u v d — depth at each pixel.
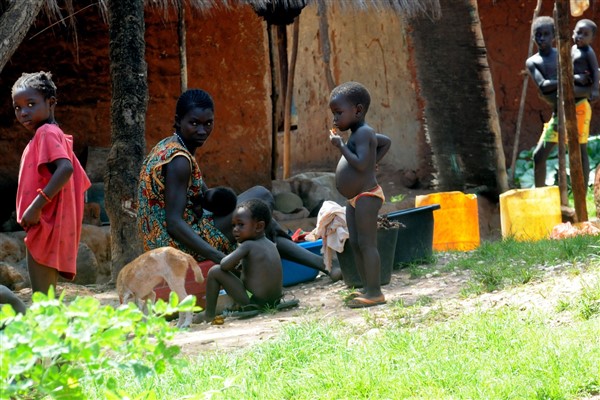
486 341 9.68
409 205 25.19
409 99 28.06
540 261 14.04
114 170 17.16
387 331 10.41
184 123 14.03
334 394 8.54
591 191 26.36
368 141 12.88
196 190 14.15
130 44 17.16
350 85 12.93
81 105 22.78
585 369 8.40
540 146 24.69
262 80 24.66
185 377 9.25
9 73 22.09
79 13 22.53
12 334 5.16
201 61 23.94
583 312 10.46
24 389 5.44
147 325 5.61
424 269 15.45
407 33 27.28
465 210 18.95
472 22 25.64
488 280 13.07
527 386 8.20
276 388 8.82
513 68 30.05
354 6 24.11
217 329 12.66
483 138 26.38
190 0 21.39
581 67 24.41
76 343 5.27
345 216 14.65
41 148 10.80
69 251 11.05
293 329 10.73
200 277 12.68
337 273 15.62
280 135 35.75
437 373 8.67
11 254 19.36
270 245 13.82
